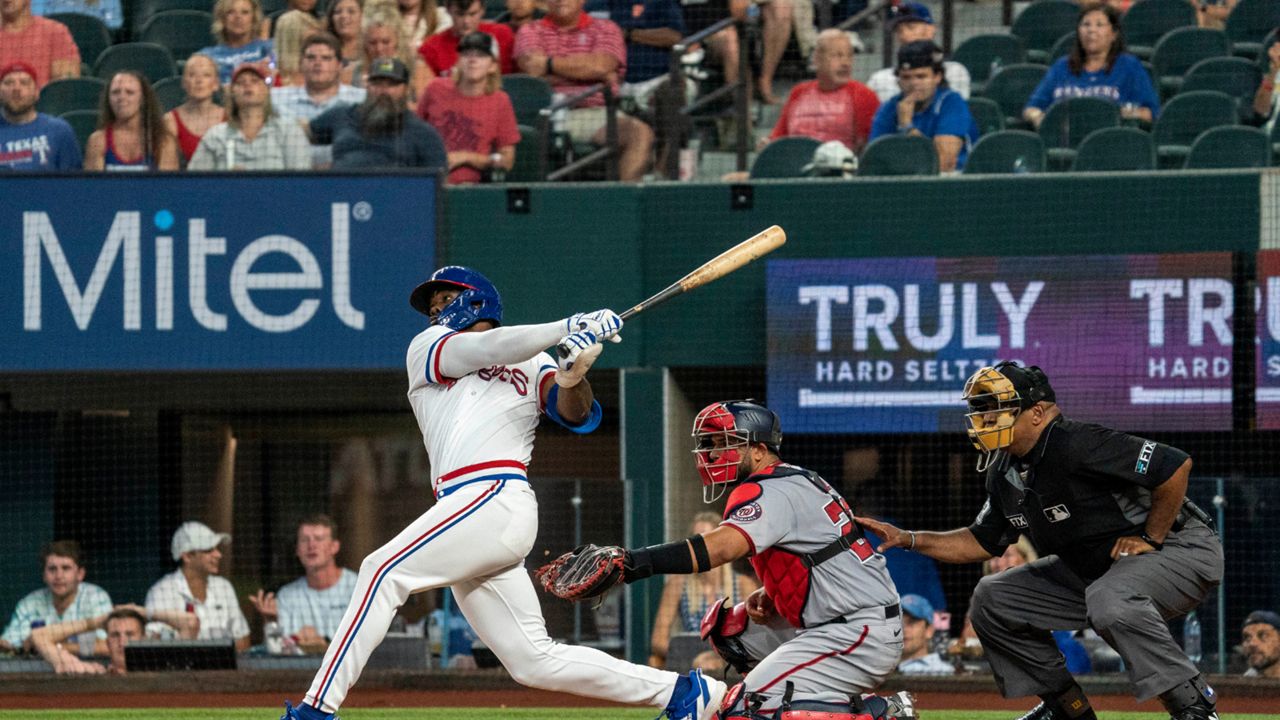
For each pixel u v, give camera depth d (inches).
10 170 1429.6
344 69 1572.3
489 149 1535.4
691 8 1742.1
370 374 1489.9
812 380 1417.3
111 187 1429.6
